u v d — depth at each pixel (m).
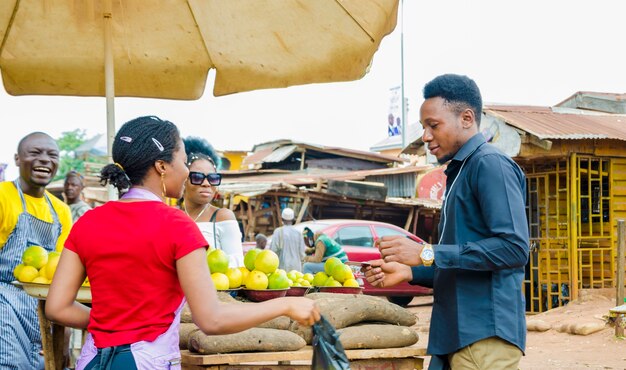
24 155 4.44
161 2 4.87
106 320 2.47
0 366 4.10
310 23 4.70
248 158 30.02
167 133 2.61
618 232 10.88
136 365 2.41
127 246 2.45
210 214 4.75
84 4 4.85
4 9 4.79
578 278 12.46
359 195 18.94
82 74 5.25
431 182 22.34
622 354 9.09
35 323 4.32
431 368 3.45
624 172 12.68
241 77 5.18
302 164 27.56
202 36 5.05
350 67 4.79
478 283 3.28
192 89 5.31
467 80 3.41
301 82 5.02
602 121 13.66
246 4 4.72
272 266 3.85
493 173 3.22
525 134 12.05
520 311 3.30
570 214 12.30
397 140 40.41
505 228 3.15
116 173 2.56
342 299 3.62
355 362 3.41
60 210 4.69
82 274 2.59
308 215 20.48
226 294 3.57
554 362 8.66
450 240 3.38
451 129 3.39
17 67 5.14
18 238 4.35
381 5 4.38
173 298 2.50
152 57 5.20
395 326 3.58
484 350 3.25
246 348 3.23
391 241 3.33
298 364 3.43
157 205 2.54
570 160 12.34
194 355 3.19
